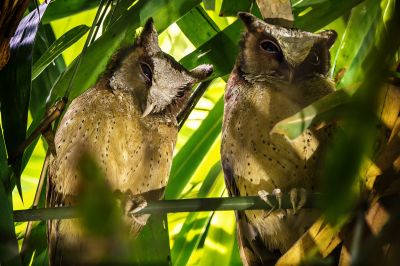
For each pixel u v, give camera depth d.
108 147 3.72
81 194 2.37
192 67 3.71
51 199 3.74
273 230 3.74
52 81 3.75
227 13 3.74
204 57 3.72
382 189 3.47
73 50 3.84
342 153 2.42
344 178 2.42
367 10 3.67
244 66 3.75
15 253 3.48
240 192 3.73
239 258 3.81
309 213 3.73
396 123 3.48
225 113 3.74
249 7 3.75
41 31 3.73
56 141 3.72
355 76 3.64
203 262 3.81
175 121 3.77
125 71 3.76
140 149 3.73
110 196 2.40
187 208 3.54
